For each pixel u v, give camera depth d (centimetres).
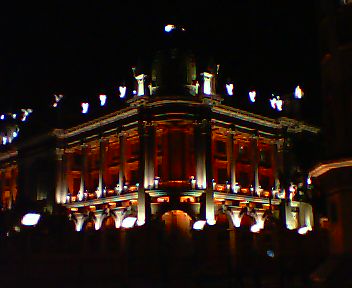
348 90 2767
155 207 7738
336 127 2788
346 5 2827
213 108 8256
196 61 8169
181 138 8194
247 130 8850
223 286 3716
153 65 8144
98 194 8894
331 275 2612
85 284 3853
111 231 5253
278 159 9200
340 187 2675
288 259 4562
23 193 10288
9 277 4059
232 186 8406
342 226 2650
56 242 4878
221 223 8281
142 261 4206
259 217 8725
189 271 4100
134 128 8438
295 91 9512
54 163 9588
